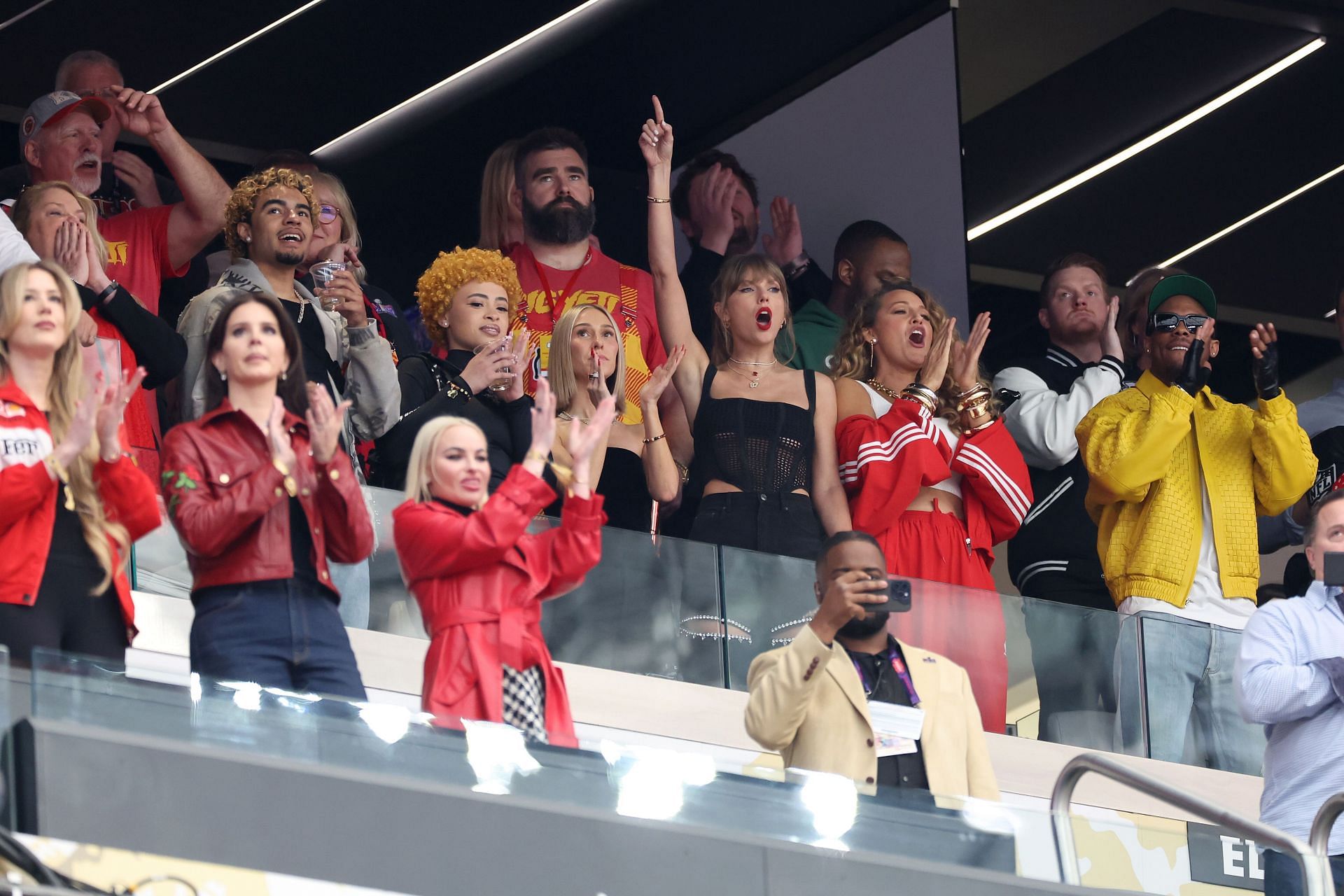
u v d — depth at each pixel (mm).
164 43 33031
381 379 22172
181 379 21484
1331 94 41531
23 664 14070
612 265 29484
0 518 15547
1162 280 26703
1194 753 23891
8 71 31844
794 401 25734
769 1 33406
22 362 16422
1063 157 40562
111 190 27375
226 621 16109
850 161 33062
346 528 16766
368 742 14570
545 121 33438
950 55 33906
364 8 33969
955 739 18203
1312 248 41656
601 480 24766
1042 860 16469
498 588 16922
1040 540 27953
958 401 25844
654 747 20578
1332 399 30422
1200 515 25578
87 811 13461
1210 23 40375
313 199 22344
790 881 15547
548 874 14828
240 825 13930
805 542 25062
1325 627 18906
